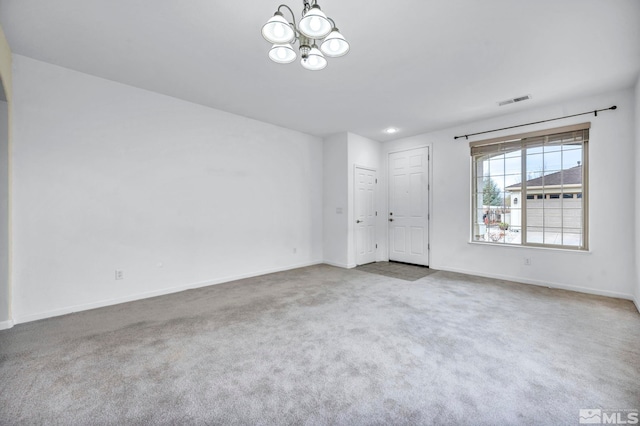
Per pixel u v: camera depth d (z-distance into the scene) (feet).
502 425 4.56
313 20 5.39
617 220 10.80
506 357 6.62
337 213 17.24
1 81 7.35
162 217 11.45
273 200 15.47
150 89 10.92
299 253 16.81
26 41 7.77
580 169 11.76
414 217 17.24
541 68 9.12
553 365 6.26
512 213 13.61
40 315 8.87
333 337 7.66
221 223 13.30
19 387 5.50
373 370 6.12
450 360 6.50
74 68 9.29
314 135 17.52
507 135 13.39
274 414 4.83
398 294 11.43
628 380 5.69
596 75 9.57
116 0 6.17
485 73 9.45
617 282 10.84
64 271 9.30
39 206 8.86
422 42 7.71
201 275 12.61
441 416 4.77
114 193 10.28
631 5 6.21
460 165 15.11
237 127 13.84
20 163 8.55
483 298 10.87
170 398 5.22
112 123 10.21
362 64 8.87
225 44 7.89
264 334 7.85
